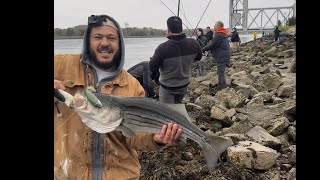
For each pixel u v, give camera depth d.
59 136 1.33
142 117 1.32
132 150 1.43
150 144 1.39
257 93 4.46
